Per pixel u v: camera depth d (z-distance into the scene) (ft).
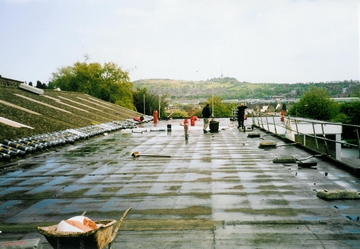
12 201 32.27
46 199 32.55
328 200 28.89
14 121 76.95
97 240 14.76
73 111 119.44
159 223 24.64
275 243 20.57
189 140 77.82
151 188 35.19
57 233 14.53
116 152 61.87
